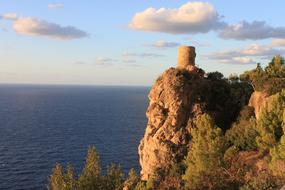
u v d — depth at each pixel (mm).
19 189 106625
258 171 45969
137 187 62500
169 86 76250
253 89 81938
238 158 53125
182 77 77562
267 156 52438
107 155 147125
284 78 74312
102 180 72250
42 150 154000
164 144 73125
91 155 73812
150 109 77438
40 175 119000
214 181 45844
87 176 71375
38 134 193000
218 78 86188
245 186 39500
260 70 83875
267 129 54188
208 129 57969
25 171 122812
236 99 81312
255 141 59094
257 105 72562
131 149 159375
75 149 157125
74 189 71188
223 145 51344
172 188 55062
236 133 64438
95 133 199750
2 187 107750
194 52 85000
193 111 76375
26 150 153625
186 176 52906
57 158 140500
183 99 75625
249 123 65875
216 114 78125
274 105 55844
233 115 79688
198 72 82750
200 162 50500
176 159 72500
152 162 73875
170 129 74125
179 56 84938
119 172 74625
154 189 61094
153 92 78562
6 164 130500
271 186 38312
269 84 72875
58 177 71938
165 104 75875
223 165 49875
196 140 56250
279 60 81500
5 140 174500
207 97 79375
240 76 88062
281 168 43094
